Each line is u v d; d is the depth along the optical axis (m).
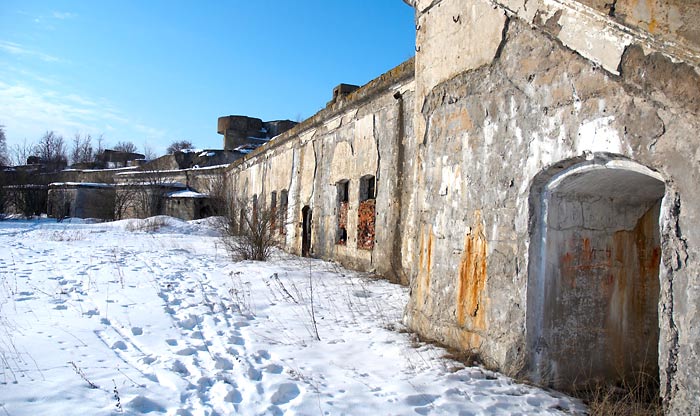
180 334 5.27
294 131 15.72
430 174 5.45
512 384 3.85
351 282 8.65
